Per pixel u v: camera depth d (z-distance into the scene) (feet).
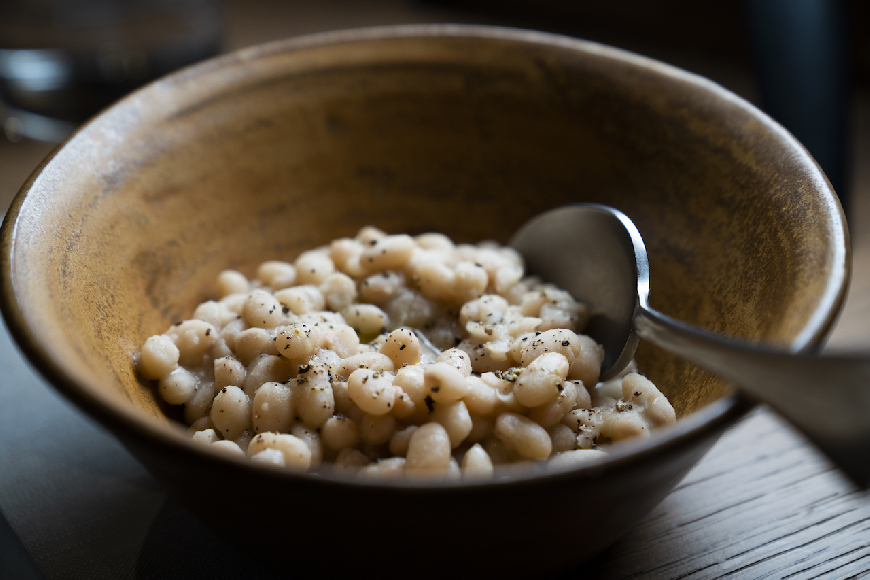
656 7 1.84
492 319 0.93
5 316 0.69
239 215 1.02
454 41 1.03
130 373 0.84
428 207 1.09
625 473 0.62
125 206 0.90
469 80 1.04
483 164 1.07
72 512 0.86
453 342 0.95
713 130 0.90
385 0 2.27
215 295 1.00
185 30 1.84
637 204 0.97
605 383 0.90
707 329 0.85
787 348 0.67
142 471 0.90
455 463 0.78
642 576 0.80
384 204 1.08
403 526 0.64
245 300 0.93
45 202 0.80
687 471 0.72
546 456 0.80
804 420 0.66
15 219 0.76
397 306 0.97
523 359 0.87
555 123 1.03
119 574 0.80
